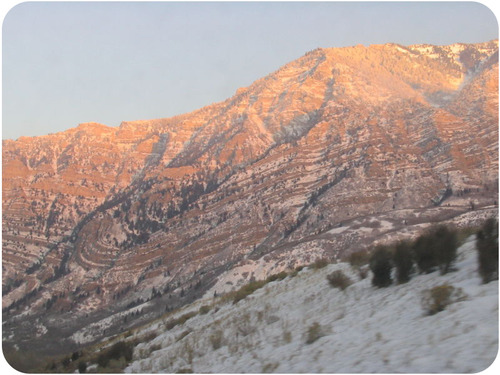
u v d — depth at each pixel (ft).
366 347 35.12
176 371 49.39
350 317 44.50
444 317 34.63
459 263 45.57
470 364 27.09
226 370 42.88
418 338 32.99
